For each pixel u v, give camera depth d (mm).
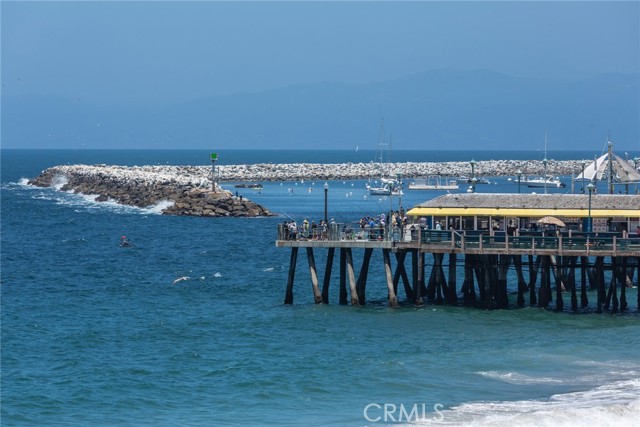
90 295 170625
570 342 122188
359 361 114500
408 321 134750
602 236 136125
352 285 144125
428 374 108188
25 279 191250
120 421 94375
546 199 146500
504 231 141625
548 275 146875
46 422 94875
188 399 101750
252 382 106938
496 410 93625
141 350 125062
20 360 120312
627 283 167000
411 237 138875
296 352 120250
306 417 94000
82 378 110438
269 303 157125
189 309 154250
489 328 130250
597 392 100188
